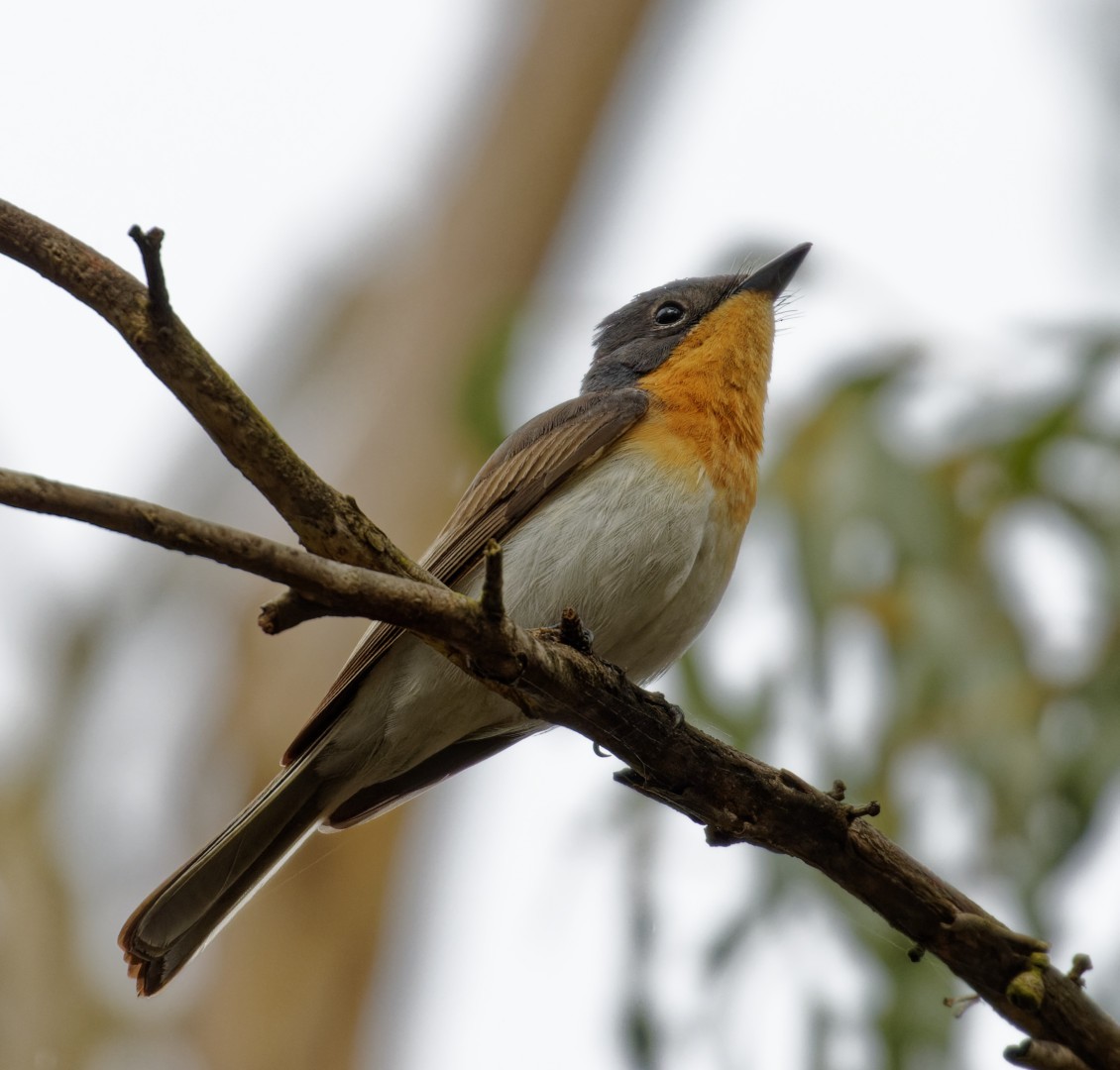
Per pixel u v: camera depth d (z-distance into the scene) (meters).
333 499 6.99
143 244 6.43
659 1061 10.83
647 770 7.99
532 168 16.81
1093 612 11.99
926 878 7.62
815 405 12.55
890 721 11.72
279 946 14.59
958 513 12.27
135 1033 14.59
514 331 13.29
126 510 5.90
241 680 15.30
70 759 15.30
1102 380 12.10
